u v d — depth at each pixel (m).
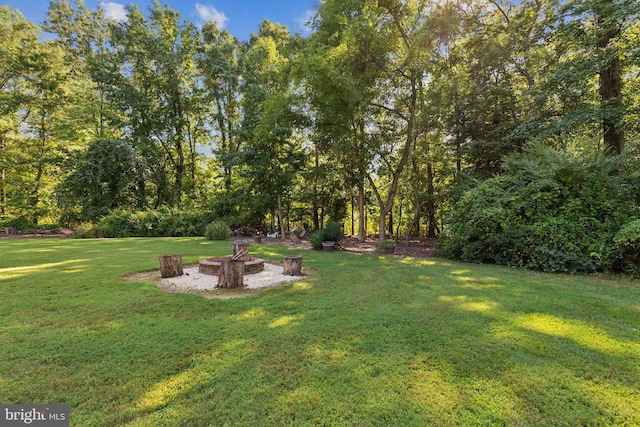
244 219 16.83
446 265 6.61
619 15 6.57
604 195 5.86
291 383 2.06
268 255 8.30
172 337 2.76
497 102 10.26
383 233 11.52
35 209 17.08
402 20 9.64
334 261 7.21
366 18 8.76
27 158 16.19
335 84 9.19
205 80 18.88
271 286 4.80
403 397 1.92
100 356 2.40
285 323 3.11
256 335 2.81
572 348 2.56
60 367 2.24
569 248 5.70
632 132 7.71
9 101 15.13
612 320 3.19
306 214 17.72
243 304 3.74
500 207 6.64
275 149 14.77
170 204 18.20
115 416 1.74
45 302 3.74
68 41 19.58
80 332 2.85
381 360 2.37
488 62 9.69
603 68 7.24
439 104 9.69
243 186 17.38
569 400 1.91
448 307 3.62
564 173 6.19
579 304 3.70
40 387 2.00
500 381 2.10
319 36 9.89
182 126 19.02
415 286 4.68
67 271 5.59
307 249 10.02
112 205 15.81
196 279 5.23
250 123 14.62
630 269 5.37
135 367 2.25
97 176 15.16
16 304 3.65
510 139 9.40
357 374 2.18
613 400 1.91
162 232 14.88
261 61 14.48
